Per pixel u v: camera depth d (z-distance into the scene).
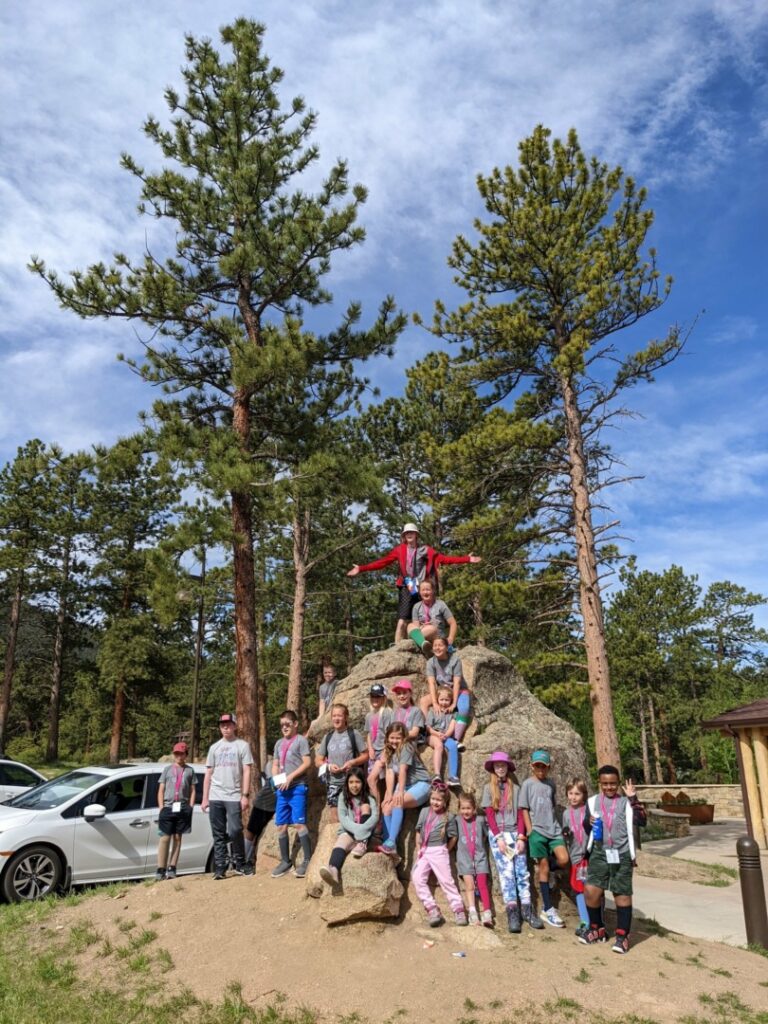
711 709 43.03
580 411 18.47
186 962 6.32
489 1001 5.36
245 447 16.31
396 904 6.58
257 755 14.99
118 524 37.62
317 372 17.41
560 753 8.23
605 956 6.25
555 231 18.75
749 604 52.75
